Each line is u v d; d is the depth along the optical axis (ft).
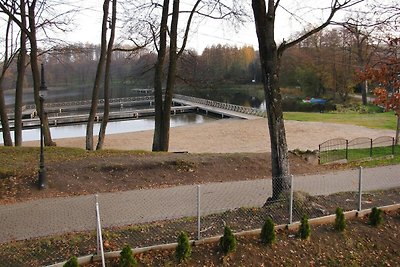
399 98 46.85
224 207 40.96
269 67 37.70
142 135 120.98
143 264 28.09
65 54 83.41
